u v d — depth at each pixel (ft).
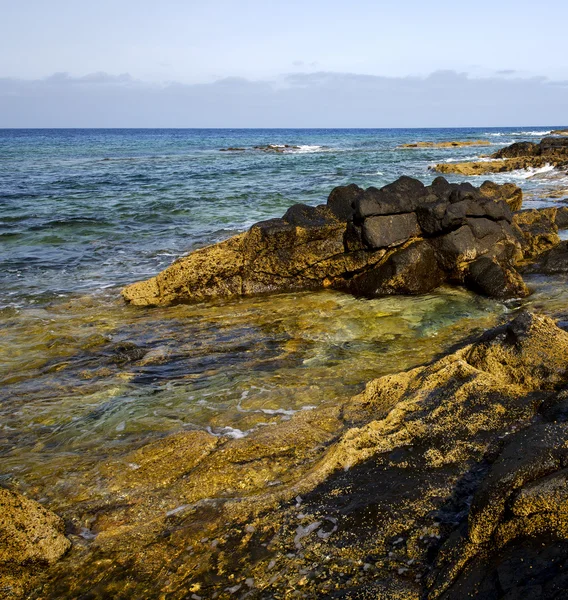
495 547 10.75
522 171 112.98
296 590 11.59
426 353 25.20
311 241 36.81
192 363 25.39
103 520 14.71
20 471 17.10
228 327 30.01
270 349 26.63
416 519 13.07
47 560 13.21
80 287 38.99
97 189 94.48
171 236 55.42
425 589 10.90
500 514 11.08
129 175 122.01
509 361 19.07
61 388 23.18
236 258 36.73
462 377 18.71
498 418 16.48
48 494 15.89
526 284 35.83
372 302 33.53
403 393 19.19
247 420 19.48
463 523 12.24
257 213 67.87
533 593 9.10
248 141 363.15
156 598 11.94
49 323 31.27
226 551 13.06
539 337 19.22
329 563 12.19
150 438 18.69
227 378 23.32
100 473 16.67
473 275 35.01
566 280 35.94
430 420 16.97
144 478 16.31
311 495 14.71
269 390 21.80
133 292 35.37
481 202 38.42
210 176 118.11
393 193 36.94
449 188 41.14
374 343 26.81
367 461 15.83
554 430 12.62
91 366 25.41
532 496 10.78
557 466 11.41
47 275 42.14
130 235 56.03
